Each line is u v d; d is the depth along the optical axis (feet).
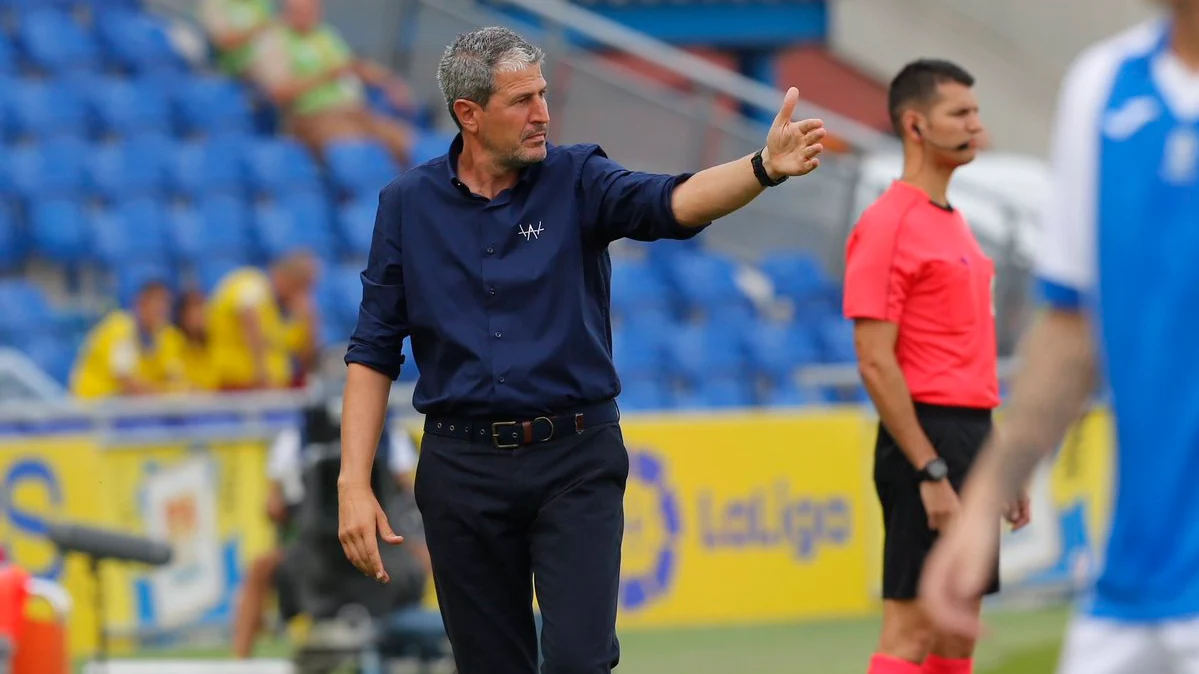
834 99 234.17
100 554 63.41
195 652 101.60
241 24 161.07
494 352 50.19
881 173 161.89
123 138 150.82
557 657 49.16
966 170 171.32
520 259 50.42
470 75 49.75
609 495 50.78
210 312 115.03
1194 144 30.58
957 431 59.21
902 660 59.72
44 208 139.85
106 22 160.35
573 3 201.98
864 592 117.60
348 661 75.56
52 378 126.82
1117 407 31.27
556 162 51.01
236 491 106.73
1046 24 243.19
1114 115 31.40
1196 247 30.45
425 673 76.64
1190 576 30.76
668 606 113.19
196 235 143.02
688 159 163.84
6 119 146.51
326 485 77.00
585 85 163.43
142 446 104.22
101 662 63.82
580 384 50.29
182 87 156.66
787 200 163.32
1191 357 30.58
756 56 214.90
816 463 117.39
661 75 204.64
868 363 59.21
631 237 50.52
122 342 112.16
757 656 100.01
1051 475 120.37
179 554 104.63
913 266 59.31
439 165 51.44
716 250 164.45
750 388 146.00
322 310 138.31
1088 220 31.68
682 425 114.42
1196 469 30.71
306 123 158.40
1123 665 31.65
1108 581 31.73
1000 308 150.10
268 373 114.32
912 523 59.41
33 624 63.36
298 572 76.79
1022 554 119.24
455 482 50.88
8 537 102.06
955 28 236.43
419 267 50.93
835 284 159.43
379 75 167.94
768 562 115.65
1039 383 32.27
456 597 51.98
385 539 50.72
